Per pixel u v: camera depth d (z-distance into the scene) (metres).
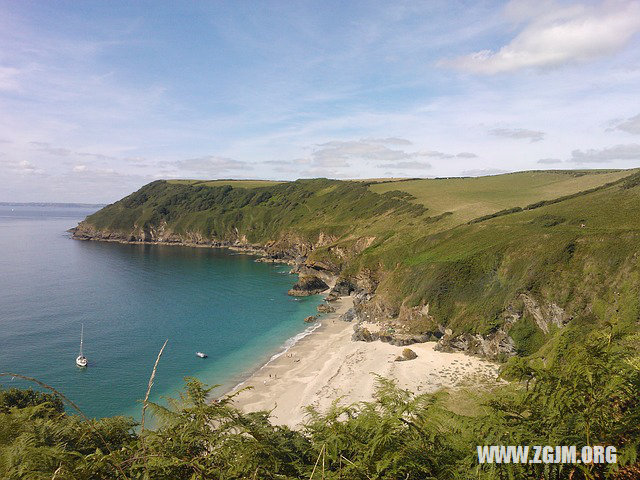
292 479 5.09
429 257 76.06
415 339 59.19
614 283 48.44
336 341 62.81
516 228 71.75
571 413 5.27
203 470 4.98
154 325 68.38
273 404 41.84
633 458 4.54
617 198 71.62
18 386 44.16
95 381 46.25
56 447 5.64
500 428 5.19
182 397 6.48
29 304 77.12
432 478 4.96
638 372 5.21
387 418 5.80
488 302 56.62
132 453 5.51
